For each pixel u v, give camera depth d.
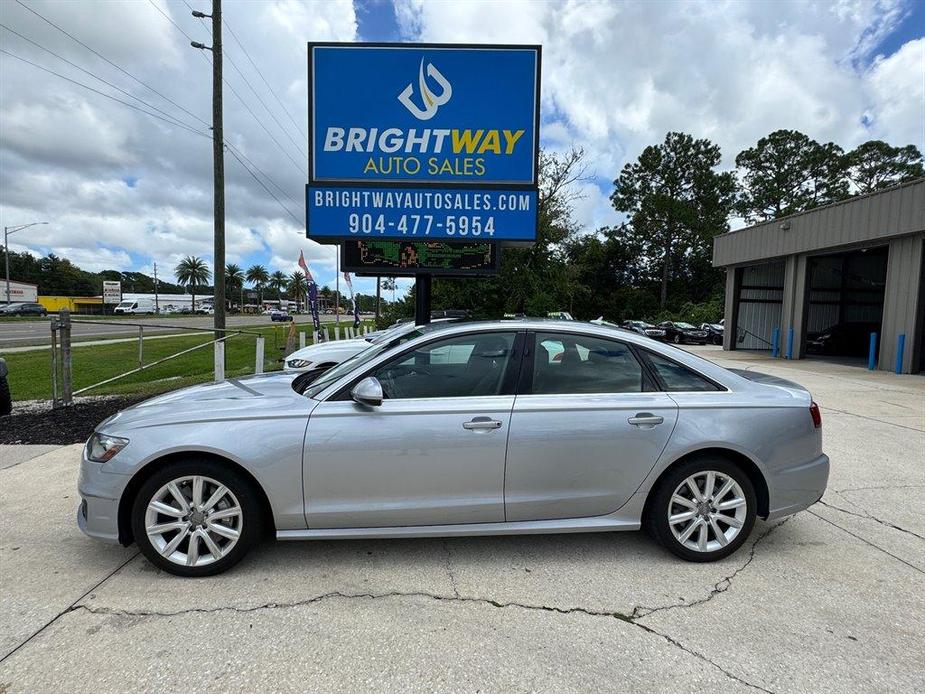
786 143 54.41
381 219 8.13
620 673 2.31
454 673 2.31
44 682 2.22
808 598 2.91
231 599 2.86
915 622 2.70
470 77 7.97
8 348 18.25
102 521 3.04
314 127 8.01
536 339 3.41
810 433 3.42
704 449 3.30
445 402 3.19
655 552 3.44
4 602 2.81
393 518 3.15
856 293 23.34
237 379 4.15
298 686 2.22
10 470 5.01
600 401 3.26
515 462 3.17
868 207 14.60
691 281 54.91
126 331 29.39
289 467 3.05
